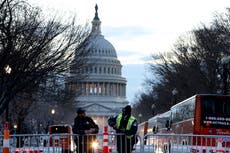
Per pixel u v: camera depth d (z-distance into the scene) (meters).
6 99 75.81
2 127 100.25
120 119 38.78
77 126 41.72
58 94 101.56
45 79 84.12
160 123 92.38
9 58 68.19
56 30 78.94
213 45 109.56
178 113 68.62
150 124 111.69
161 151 42.50
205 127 55.28
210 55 110.31
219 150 39.72
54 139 43.06
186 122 61.06
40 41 73.38
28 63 72.00
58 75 88.19
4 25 66.19
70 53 82.00
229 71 92.38
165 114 87.38
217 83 112.44
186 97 124.62
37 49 72.94
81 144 41.38
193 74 118.75
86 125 41.66
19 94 89.19
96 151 42.41
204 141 41.22
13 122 107.31
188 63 124.06
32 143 43.59
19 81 73.81
